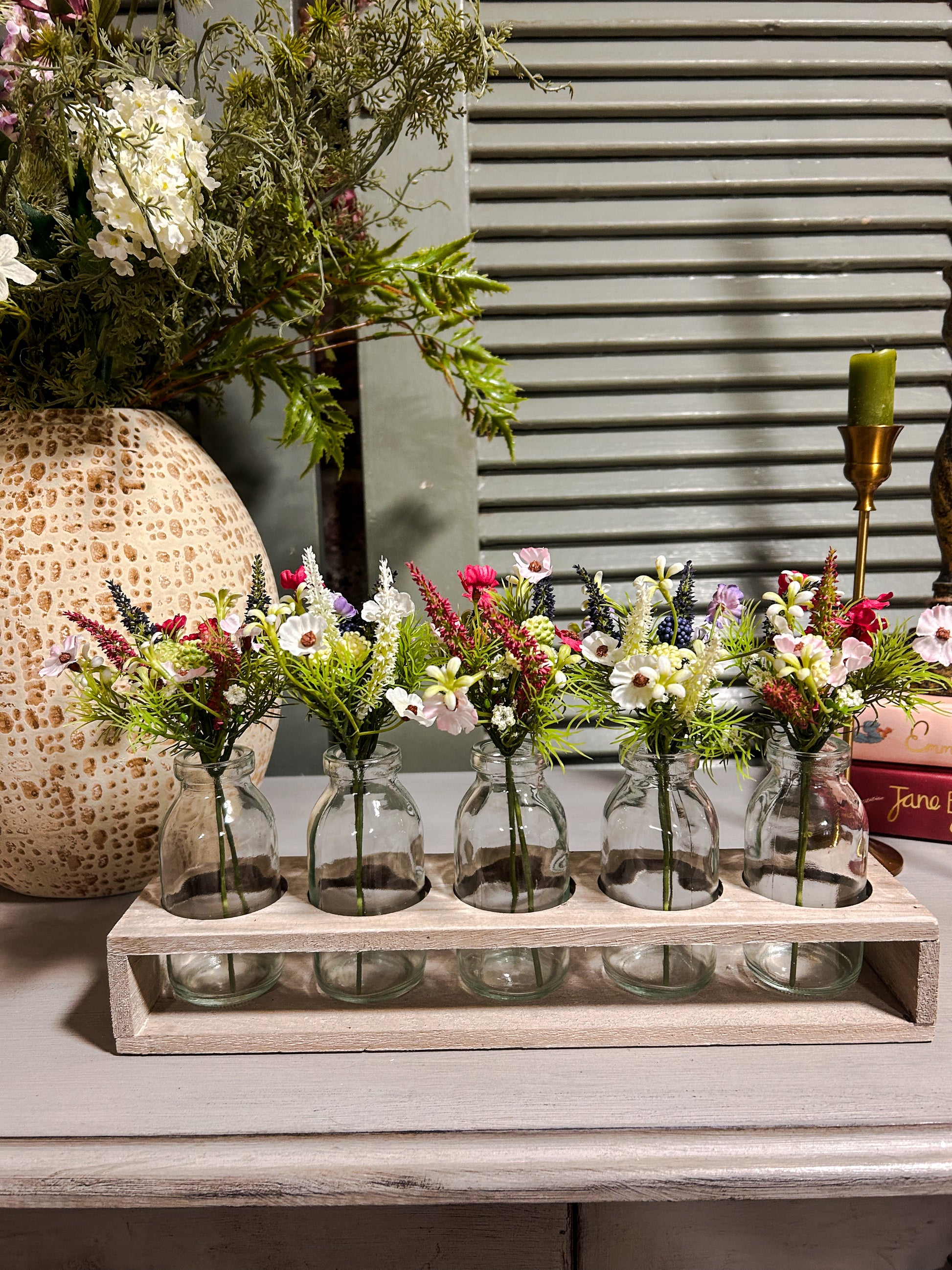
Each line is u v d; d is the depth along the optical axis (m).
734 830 0.87
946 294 1.01
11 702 0.66
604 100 0.98
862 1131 0.51
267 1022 0.61
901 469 1.03
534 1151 0.50
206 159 0.64
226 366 0.79
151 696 0.58
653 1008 0.62
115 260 0.61
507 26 0.73
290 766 1.06
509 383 0.89
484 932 0.58
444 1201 0.50
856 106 1.00
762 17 0.99
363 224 0.84
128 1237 0.56
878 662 0.62
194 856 0.60
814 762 0.60
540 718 0.59
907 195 1.02
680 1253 0.57
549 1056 0.59
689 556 1.03
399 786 0.63
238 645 0.60
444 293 0.82
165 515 0.70
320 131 0.77
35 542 0.66
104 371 0.72
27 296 0.67
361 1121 0.53
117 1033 0.59
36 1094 0.55
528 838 0.60
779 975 0.64
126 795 0.69
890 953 0.64
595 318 1.00
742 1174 0.50
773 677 0.61
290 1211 0.55
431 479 1.00
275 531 1.03
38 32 0.65
